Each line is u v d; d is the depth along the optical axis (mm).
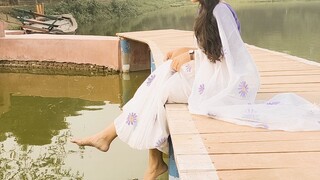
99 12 24609
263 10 29547
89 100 7320
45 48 9523
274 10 29422
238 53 3035
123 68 9047
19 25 16641
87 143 3234
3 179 4133
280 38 13594
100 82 8617
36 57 9625
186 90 3184
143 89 3191
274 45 11828
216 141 2531
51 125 5926
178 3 40188
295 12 27359
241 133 2670
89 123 5941
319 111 2936
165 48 7023
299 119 2760
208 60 3064
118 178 4082
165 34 9273
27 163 4562
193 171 2117
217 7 2971
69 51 9398
